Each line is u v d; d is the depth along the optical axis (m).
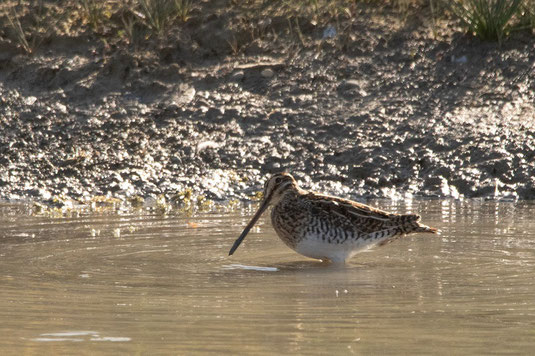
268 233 11.90
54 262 9.82
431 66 17.73
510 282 8.83
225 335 6.88
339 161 15.68
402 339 6.77
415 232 10.66
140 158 16.00
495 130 15.95
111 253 10.37
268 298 8.20
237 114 17.02
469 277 9.12
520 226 11.98
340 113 16.84
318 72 17.89
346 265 10.07
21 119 16.98
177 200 14.54
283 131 16.55
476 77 17.36
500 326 7.13
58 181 15.34
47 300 8.04
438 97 17.00
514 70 17.38
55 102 17.47
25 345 6.63
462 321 7.30
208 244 11.05
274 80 17.81
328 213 10.35
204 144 16.31
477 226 12.04
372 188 14.96
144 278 9.05
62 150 16.22
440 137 15.91
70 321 7.30
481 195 14.59
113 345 6.62
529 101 16.66
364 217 10.42
